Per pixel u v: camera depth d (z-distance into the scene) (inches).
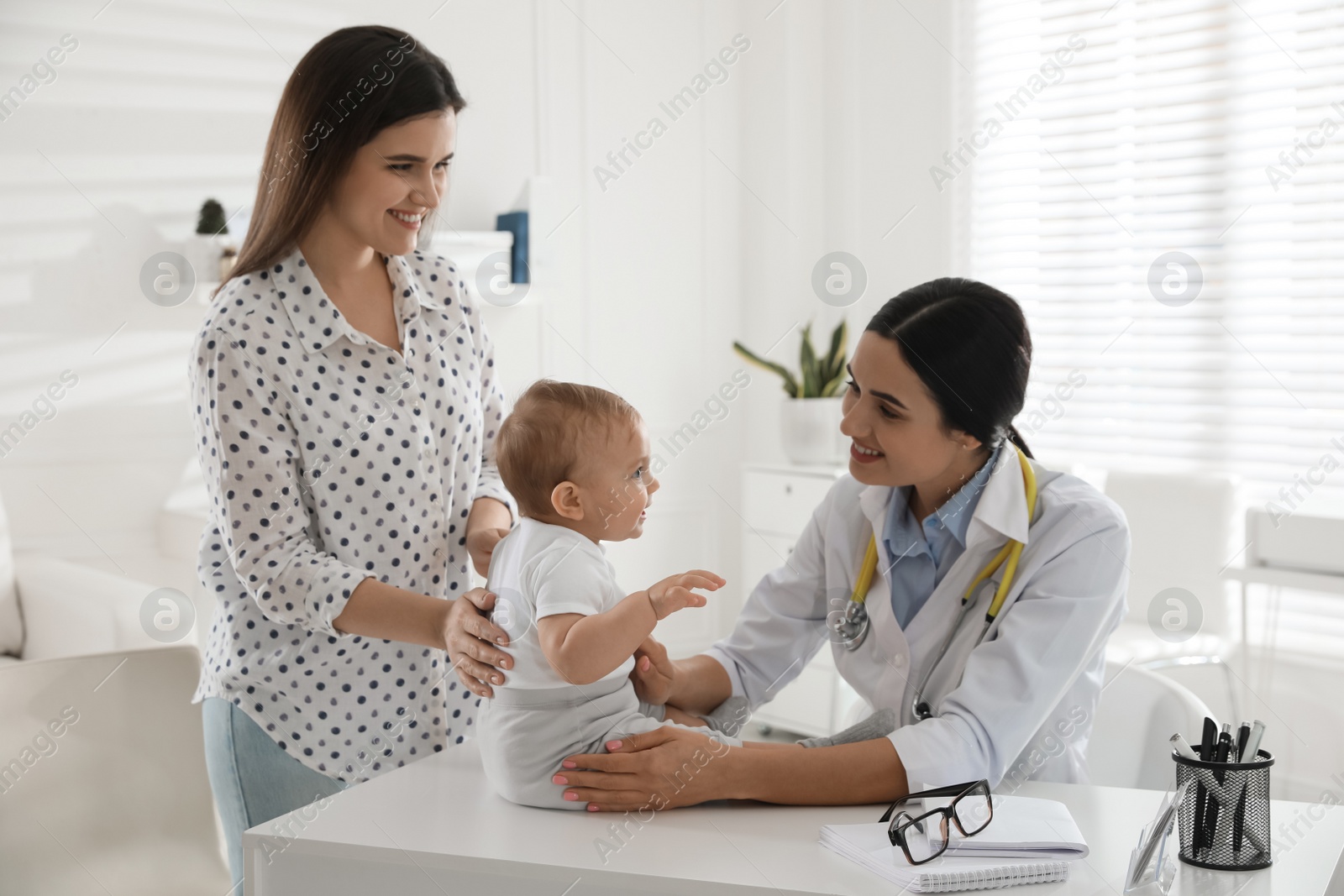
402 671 60.1
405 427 59.0
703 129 177.6
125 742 64.6
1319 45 126.2
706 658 62.2
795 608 63.9
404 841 43.3
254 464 54.7
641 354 172.9
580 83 164.2
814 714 146.2
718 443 182.2
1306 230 128.0
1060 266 150.8
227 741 57.6
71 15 125.5
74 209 127.1
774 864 41.0
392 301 60.8
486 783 51.4
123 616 105.3
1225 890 40.4
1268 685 126.1
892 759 47.8
